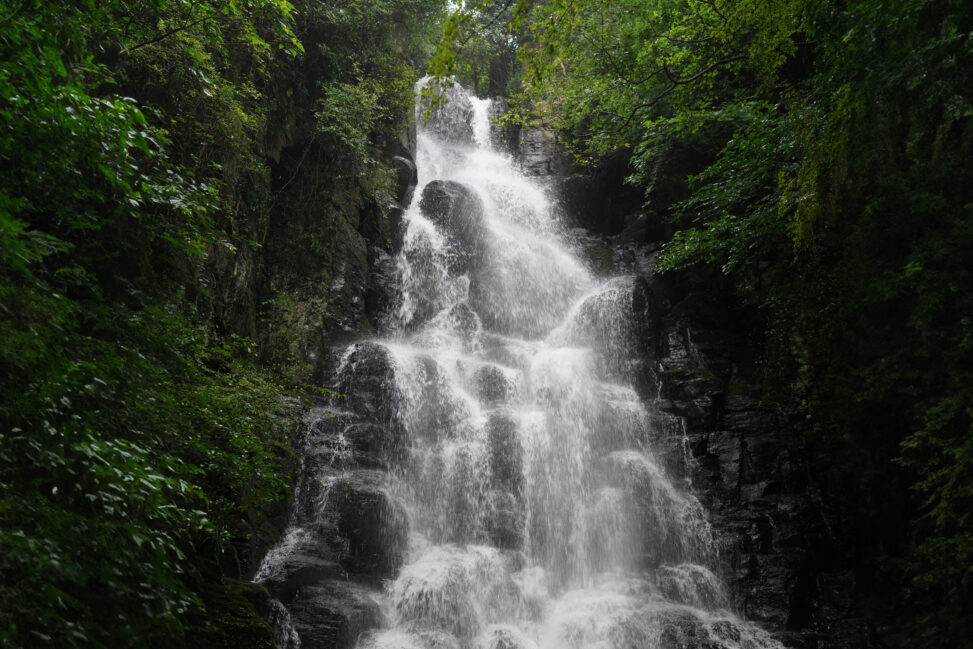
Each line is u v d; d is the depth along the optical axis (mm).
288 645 11984
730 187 17531
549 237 27719
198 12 10203
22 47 5602
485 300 23469
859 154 12961
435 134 33531
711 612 15195
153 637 5379
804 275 17781
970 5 8938
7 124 5684
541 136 33438
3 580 4219
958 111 10625
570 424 18609
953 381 11484
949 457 11953
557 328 23781
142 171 9500
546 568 16219
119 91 12781
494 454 17266
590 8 18875
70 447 5102
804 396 17688
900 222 13406
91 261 8305
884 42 9789
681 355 20984
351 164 21547
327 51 20984
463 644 13734
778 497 17016
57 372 5199
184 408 8555
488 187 29484
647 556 16312
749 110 18031
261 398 12156
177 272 9984
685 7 18844
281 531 14070
